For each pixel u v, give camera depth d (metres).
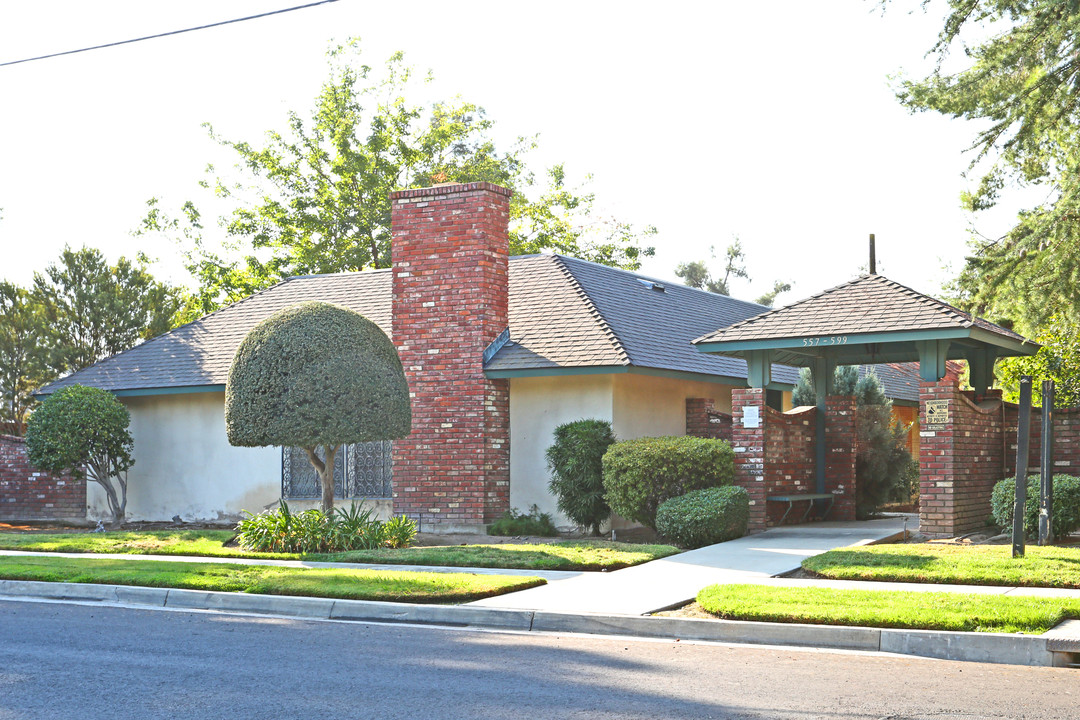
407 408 16.91
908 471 21.14
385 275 24.75
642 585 11.95
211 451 22.16
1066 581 11.00
